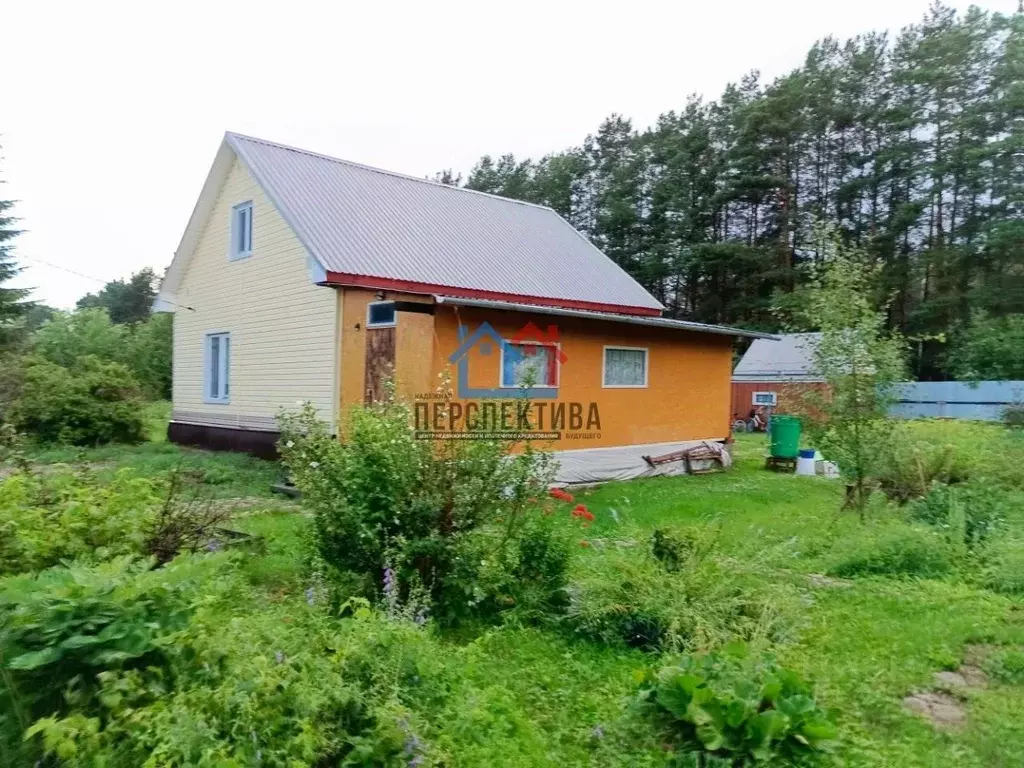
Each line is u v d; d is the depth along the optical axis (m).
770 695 3.05
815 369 8.20
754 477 12.43
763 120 32.72
